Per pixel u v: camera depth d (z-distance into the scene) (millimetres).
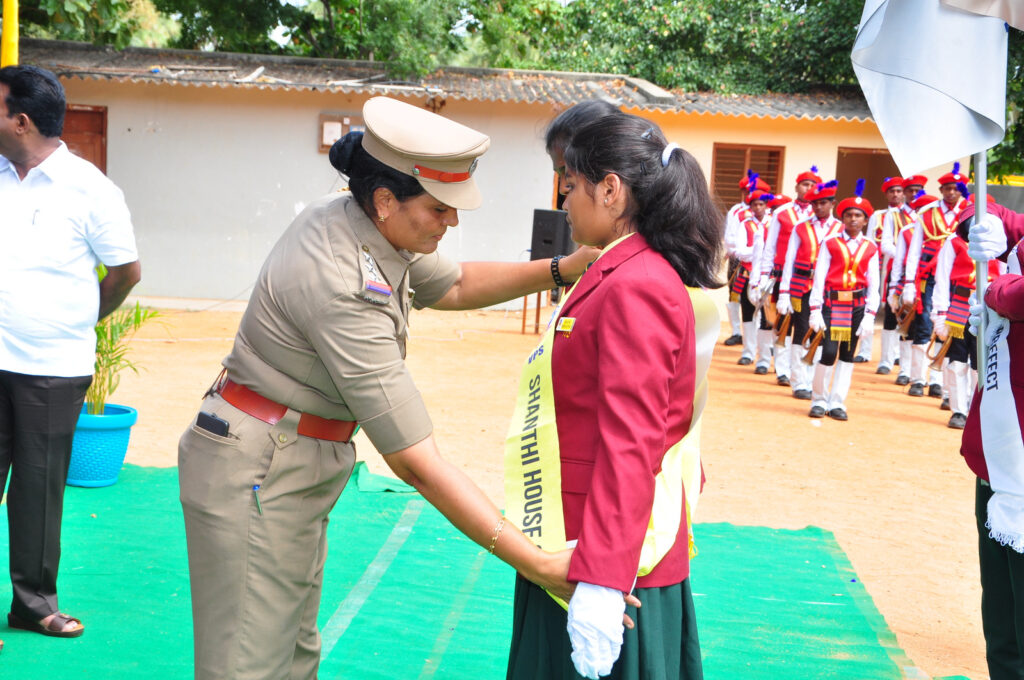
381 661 3465
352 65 15148
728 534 5152
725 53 17812
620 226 2135
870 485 6414
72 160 3438
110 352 5258
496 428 7410
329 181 14156
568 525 2084
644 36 18031
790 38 17141
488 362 10477
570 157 2131
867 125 14477
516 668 2260
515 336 12484
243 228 14258
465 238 14359
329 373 2205
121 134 14008
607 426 1951
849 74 17359
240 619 2303
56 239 3363
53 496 3479
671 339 1986
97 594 3906
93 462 5188
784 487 6246
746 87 17391
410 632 3709
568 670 2146
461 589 4164
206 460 2283
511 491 2178
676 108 14047
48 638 3518
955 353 8312
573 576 1928
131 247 3547
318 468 2330
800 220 9555
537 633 2217
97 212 3439
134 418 5297
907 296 9820
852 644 3830
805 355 9172
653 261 2061
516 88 14352
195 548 2314
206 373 9062
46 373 3375
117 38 14125
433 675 3381
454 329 12914
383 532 4816
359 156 2176
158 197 14156
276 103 13984
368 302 2162
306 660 2635
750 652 3723
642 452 1927
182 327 11953
